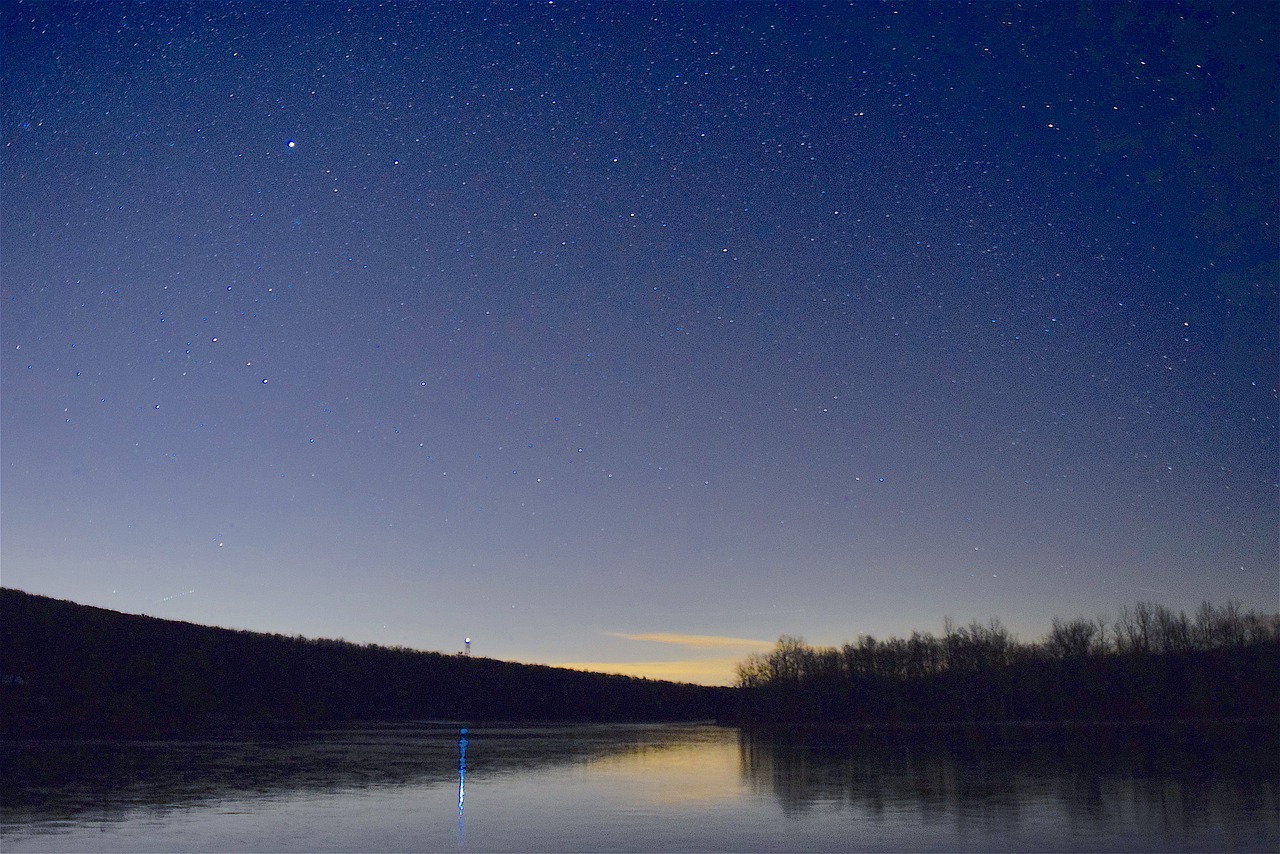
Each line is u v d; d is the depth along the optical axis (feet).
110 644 452.76
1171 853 61.77
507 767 156.76
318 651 599.16
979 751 182.91
